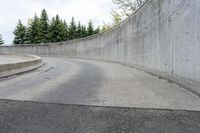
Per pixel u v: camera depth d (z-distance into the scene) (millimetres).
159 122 4742
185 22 8750
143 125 4562
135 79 11484
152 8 13797
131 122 4742
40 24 72875
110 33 29312
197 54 7719
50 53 52312
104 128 4395
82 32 80062
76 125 4551
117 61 26328
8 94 7586
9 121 4770
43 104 6203
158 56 12562
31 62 18219
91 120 4863
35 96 7258
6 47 63969
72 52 44750
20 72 14961
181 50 9211
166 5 11133
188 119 4938
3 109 5676
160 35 12172
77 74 14234
